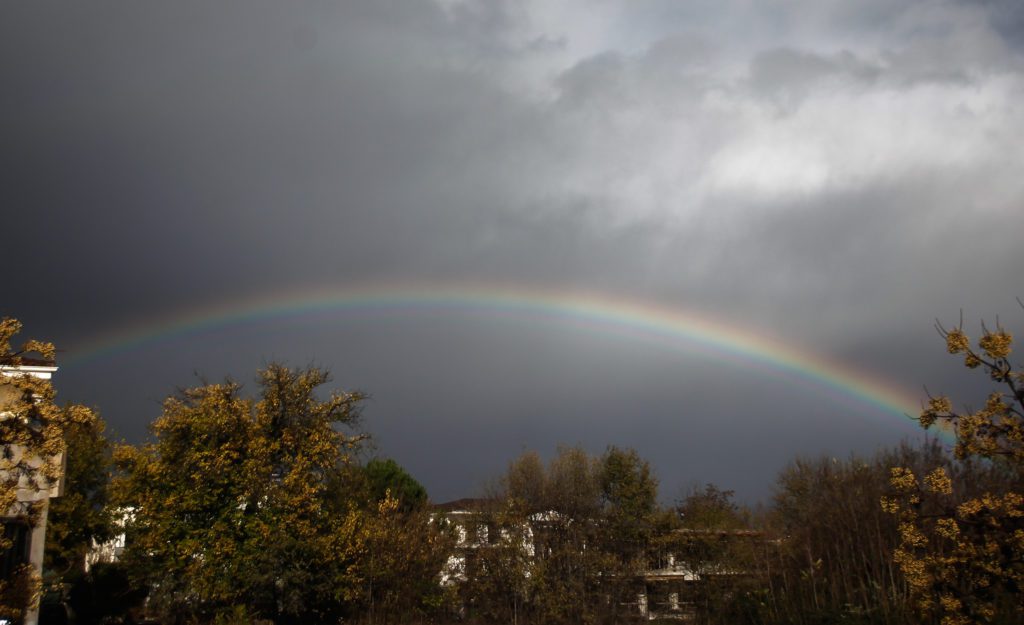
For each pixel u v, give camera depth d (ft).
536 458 105.50
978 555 27.25
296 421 91.86
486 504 103.45
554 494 103.09
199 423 85.40
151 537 83.20
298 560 86.33
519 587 97.91
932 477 28.25
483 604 98.94
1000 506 27.50
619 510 102.06
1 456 47.83
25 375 47.11
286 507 86.22
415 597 96.53
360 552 89.81
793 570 80.48
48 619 99.66
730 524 102.63
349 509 91.50
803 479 92.53
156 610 88.84
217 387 86.99
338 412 94.32
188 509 84.28
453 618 99.60
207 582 82.53
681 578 98.89
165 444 86.02
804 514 86.12
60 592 103.19
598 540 101.35
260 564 84.43
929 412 27.99
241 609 81.20
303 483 87.04
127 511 99.35
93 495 106.83
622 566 99.25
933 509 31.37
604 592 98.07
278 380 91.04
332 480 92.89
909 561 28.86
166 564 83.56
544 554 99.91
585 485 103.65
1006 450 26.89
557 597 97.09
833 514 77.30
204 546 83.97
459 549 101.76
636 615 97.66
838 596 70.18
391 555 94.48
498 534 101.30
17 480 48.06
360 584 91.40
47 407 46.50
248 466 85.40
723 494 116.57
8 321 46.03
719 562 93.56
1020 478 30.68
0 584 48.88
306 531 86.02
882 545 66.33
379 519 97.40
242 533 85.20
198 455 84.58
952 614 28.19
